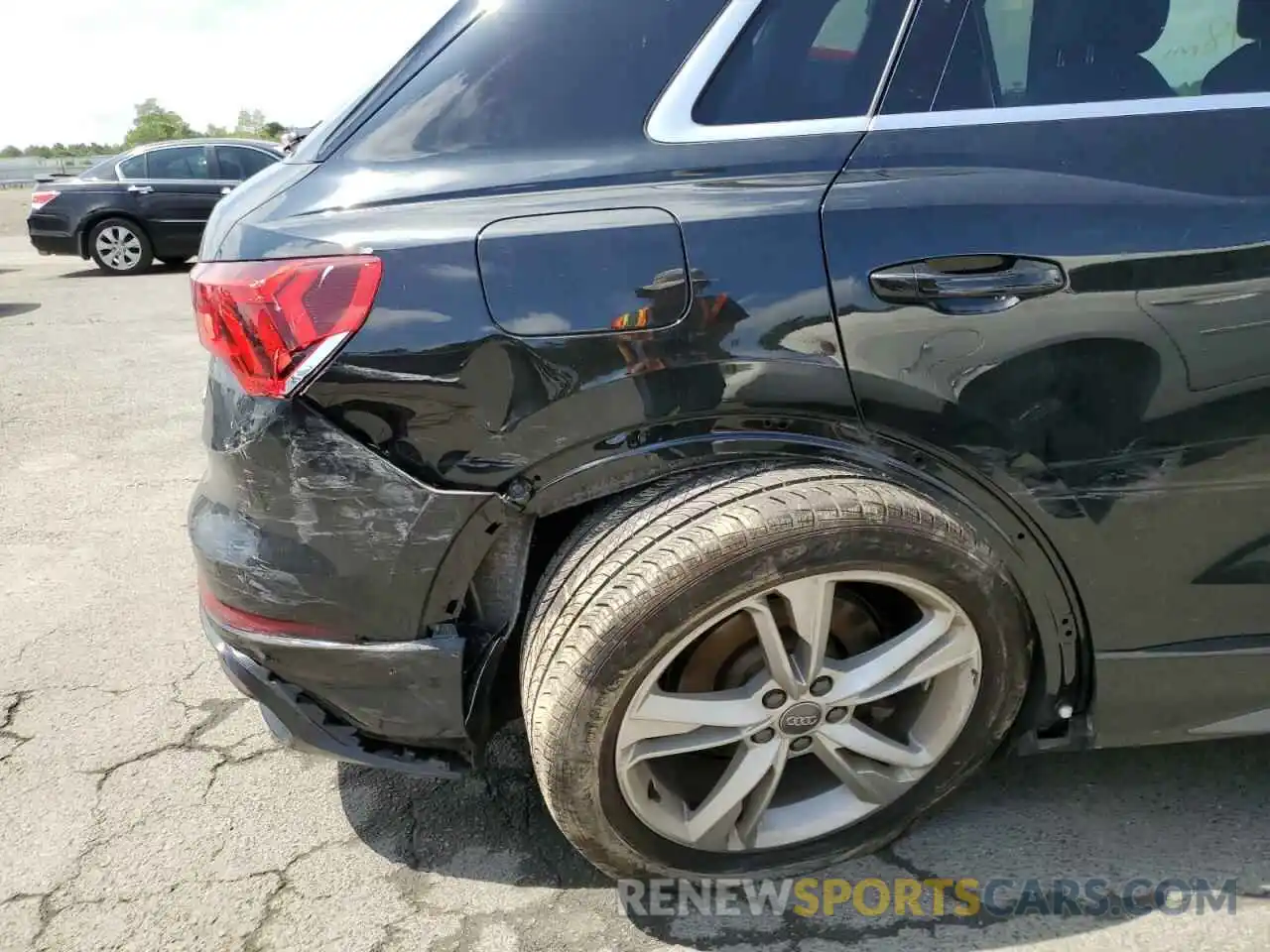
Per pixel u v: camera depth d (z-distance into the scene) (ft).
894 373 5.18
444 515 5.20
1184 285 5.26
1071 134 5.44
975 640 5.66
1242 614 5.96
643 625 5.09
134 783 7.46
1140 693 6.01
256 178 6.17
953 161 5.34
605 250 5.06
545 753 5.36
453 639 5.53
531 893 6.34
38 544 11.63
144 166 35.83
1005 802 6.92
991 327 5.20
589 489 5.27
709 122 5.42
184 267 38.17
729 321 5.07
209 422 5.80
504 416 5.07
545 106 5.48
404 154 5.49
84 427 16.21
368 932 6.07
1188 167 5.39
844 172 5.28
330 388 5.06
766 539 5.06
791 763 6.37
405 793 7.30
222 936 6.06
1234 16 5.75
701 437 5.24
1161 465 5.48
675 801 5.94
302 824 7.03
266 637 5.62
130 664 9.05
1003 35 5.57
